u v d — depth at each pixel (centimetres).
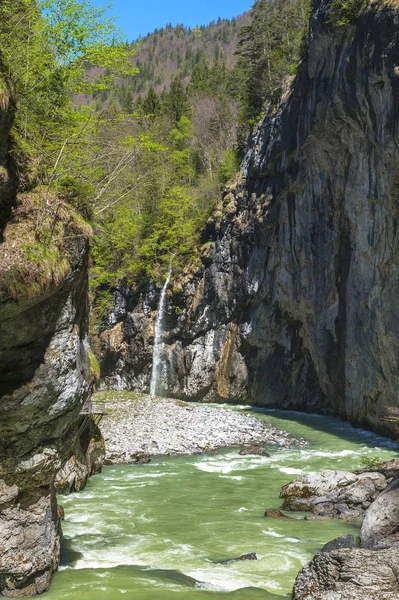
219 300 4562
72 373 1020
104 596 1016
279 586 1086
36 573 1032
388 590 920
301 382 3981
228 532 1423
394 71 2698
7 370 949
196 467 2227
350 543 1286
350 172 3180
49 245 964
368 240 3028
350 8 3092
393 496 1345
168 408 3731
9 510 1008
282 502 1716
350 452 2508
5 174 882
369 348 3028
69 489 1811
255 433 2958
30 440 994
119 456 2389
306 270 3738
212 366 4591
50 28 1255
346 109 3139
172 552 1277
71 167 1248
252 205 4331
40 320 962
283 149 3953
